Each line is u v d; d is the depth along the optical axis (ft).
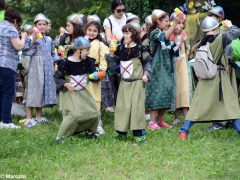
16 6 74.08
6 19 30.35
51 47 32.99
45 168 21.80
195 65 26.45
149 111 30.68
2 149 24.39
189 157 23.16
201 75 26.20
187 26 39.70
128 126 25.86
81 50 26.11
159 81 29.45
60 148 24.67
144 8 49.65
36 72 32.22
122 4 32.37
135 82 26.04
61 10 72.23
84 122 26.20
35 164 22.21
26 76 32.96
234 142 25.81
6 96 30.35
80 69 26.23
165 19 29.40
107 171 21.53
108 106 32.04
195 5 40.50
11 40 29.81
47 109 37.96
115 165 22.17
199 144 25.18
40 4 72.59
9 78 30.12
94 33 29.99
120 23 32.65
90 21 30.12
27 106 32.14
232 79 28.48
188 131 26.81
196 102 26.55
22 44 30.01
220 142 25.90
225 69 26.63
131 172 21.35
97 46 29.89
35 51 32.37
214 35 26.61
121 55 26.27
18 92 35.45
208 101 26.23
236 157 23.12
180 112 34.60
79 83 26.21
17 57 30.68
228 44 26.50
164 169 21.77
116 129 26.12
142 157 23.32
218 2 50.39
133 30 26.07
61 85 26.20
